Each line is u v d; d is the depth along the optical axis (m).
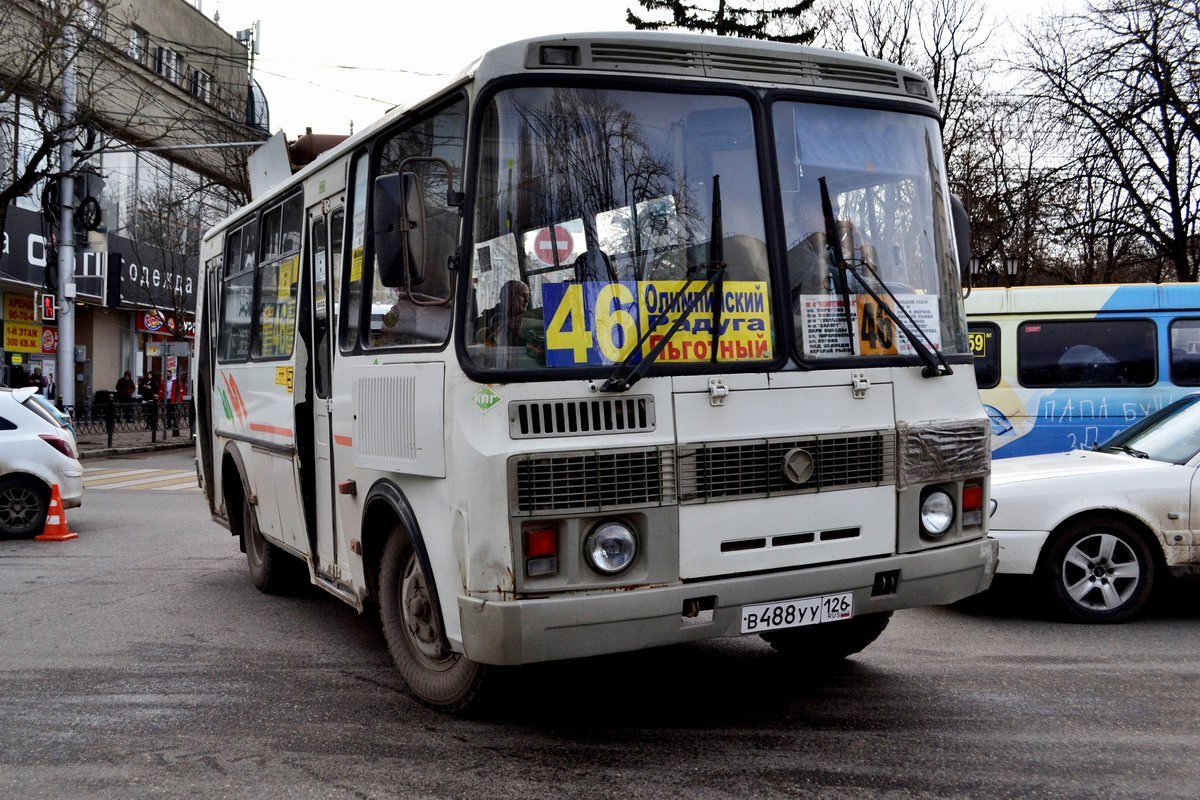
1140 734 4.73
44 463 11.56
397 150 5.23
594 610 4.16
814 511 4.62
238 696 5.57
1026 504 6.98
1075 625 6.98
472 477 4.20
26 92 19.78
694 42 4.69
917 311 5.06
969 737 4.70
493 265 4.35
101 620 7.48
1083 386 11.17
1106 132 22.03
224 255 9.02
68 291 22.70
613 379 4.25
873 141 5.06
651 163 4.55
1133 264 26.02
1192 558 6.94
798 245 4.75
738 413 4.49
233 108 35.09
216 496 9.55
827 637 5.79
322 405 6.29
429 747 4.68
